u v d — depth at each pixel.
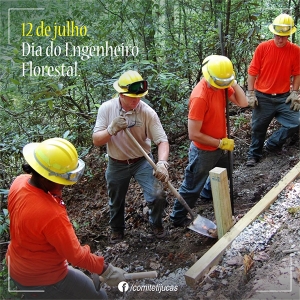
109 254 3.73
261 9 6.19
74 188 5.58
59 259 2.31
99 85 5.13
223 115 3.40
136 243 3.79
